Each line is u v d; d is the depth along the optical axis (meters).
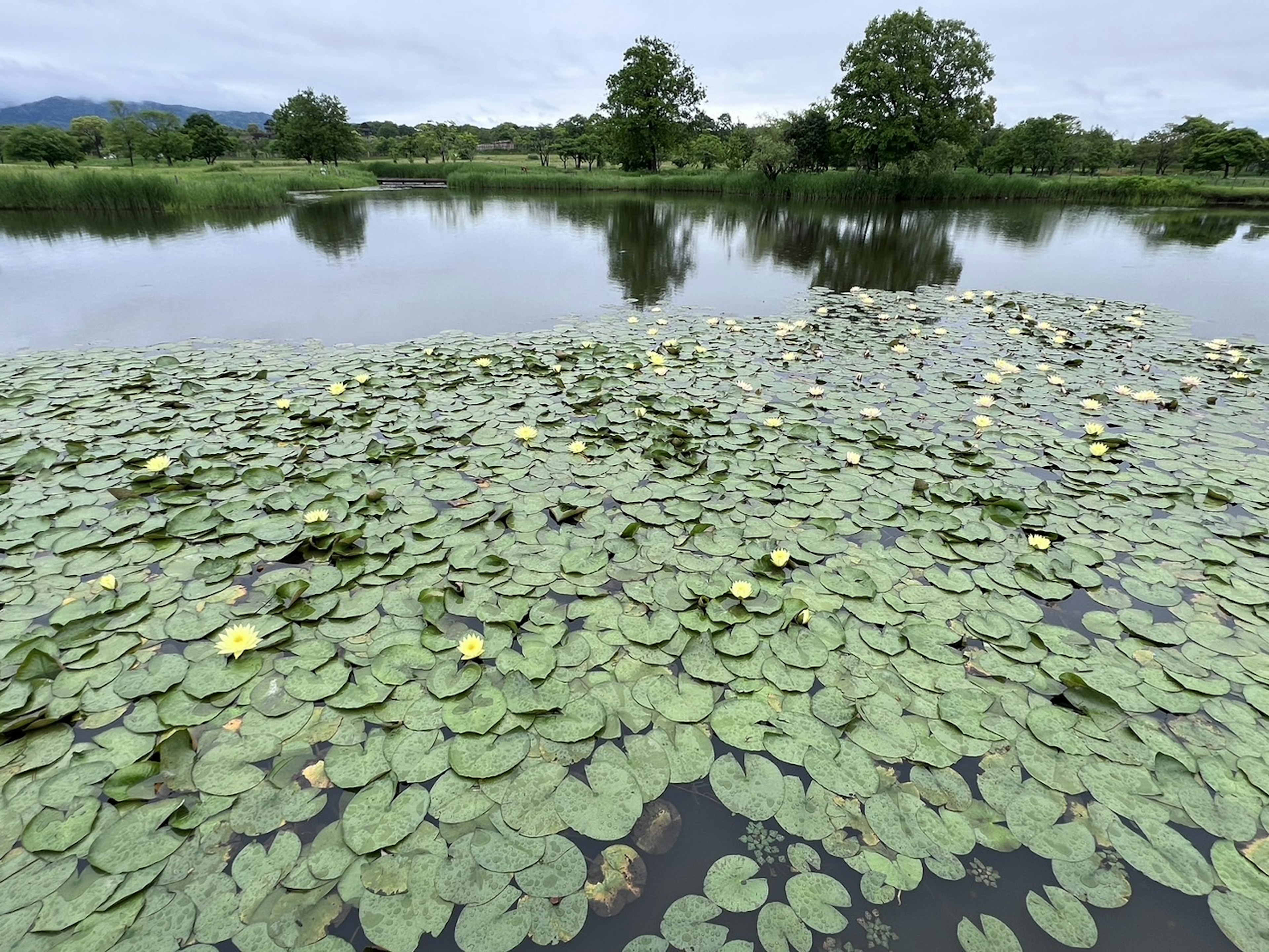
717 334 6.11
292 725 1.78
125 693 1.87
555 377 4.70
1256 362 5.31
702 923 1.35
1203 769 1.72
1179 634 2.20
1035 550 2.65
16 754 1.68
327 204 20.59
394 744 1.74
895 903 1.41
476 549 2.59
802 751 1.76
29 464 3.17
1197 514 2.96
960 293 8.29
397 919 1.34
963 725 1.85
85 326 6.12
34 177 14.61
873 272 9.95
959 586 2.43
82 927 1.31
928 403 4.34
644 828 1.55
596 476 3.23
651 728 1.82
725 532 2.76
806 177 25.03
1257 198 22.06
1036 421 4.06
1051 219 18.08
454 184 29.09
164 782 1.61
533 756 1.71
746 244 12.81
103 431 3.62
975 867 1.49
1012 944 1.33
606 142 35.94
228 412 3.94
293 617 2.18
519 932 1.33
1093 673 2.03
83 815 1.53
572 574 2.46
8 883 1.39
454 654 2.04
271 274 8.91
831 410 4.18
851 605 2.32
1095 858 1.51
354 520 2.76
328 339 5.80
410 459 3.36
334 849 1.47
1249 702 1.93
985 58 25.44
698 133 39.31
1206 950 1.33
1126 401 4.42
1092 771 1.71
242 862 1.44
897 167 22.67
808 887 1.43
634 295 7.99
